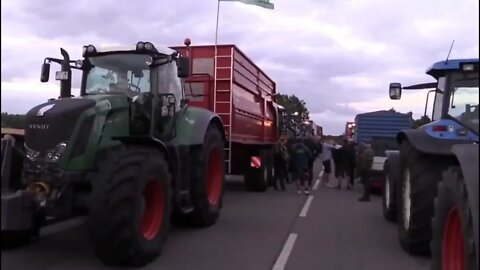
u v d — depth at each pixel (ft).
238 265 21.54
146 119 23.75
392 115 76.95
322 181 64.69
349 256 23.67
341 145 58.08
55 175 20.44
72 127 20.99
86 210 21.29
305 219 33.94
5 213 17.71
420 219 22.26
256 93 49.90
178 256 22.82
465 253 14.19
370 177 46.50
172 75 26.91
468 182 13.83
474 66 21.49
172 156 25.63
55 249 23.09
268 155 53.11
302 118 100.12
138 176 19.85
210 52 41.19
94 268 20.15
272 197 46.24
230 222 31.96
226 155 40.81
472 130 20.86
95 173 20.93
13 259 21.30
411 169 22.62
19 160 20.06
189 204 27.40
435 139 21.95
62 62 26.11
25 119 21.63
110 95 24.00
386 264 22.26
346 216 35.68
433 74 25.11
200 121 28.25
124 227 19.44
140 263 20.67
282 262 22.24
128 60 25.44
